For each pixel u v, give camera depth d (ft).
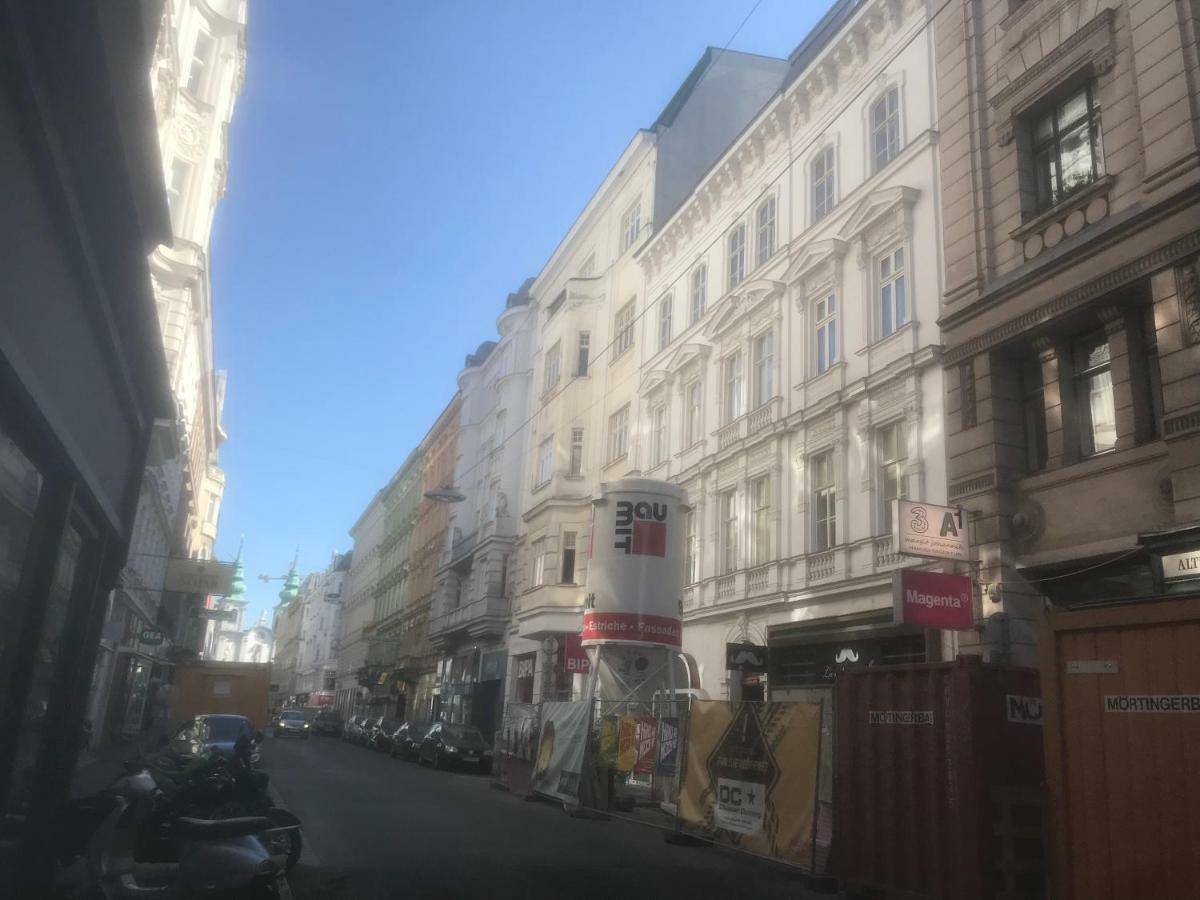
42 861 25.32
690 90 100.07
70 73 15.49
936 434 50.78
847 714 31.37
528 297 136.26
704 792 38.70
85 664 28.53
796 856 32.27
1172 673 21.18
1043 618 24.29
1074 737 23.11
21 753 22.62
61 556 23.39
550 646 100.63
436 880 28.55
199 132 88.38
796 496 63.31
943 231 52.21
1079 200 42.93
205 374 123.54
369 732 135.33
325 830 38.55
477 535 135.95
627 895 27.45
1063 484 42.06
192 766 27.63
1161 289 37.73
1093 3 44.04
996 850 25.44
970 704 26.40
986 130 50.08
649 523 60.54
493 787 66.74
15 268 15.11
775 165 73.61
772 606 63.62
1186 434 35.55
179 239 85.87
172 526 125.18
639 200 101.14
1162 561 35.58
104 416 25.05
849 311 60.80
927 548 44.01
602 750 50.55
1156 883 20.66
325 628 330.75
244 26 94.79
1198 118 37.40
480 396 157.69
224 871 22.27
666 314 90.79
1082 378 43.34
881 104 61.87
